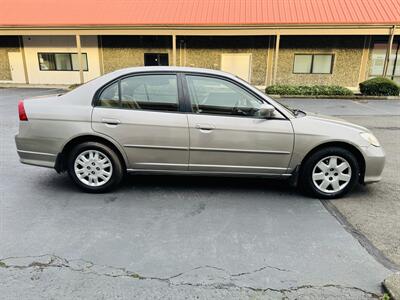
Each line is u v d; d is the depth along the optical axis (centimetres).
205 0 1908
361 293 238
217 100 389
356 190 431
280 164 395
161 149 391
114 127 387
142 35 1809
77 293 235
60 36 1959
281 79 1850
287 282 250
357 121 941
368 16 1636
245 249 293
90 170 404
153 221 341
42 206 371
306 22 1619
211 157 392
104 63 1969
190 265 269
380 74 1788
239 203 387
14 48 2014
